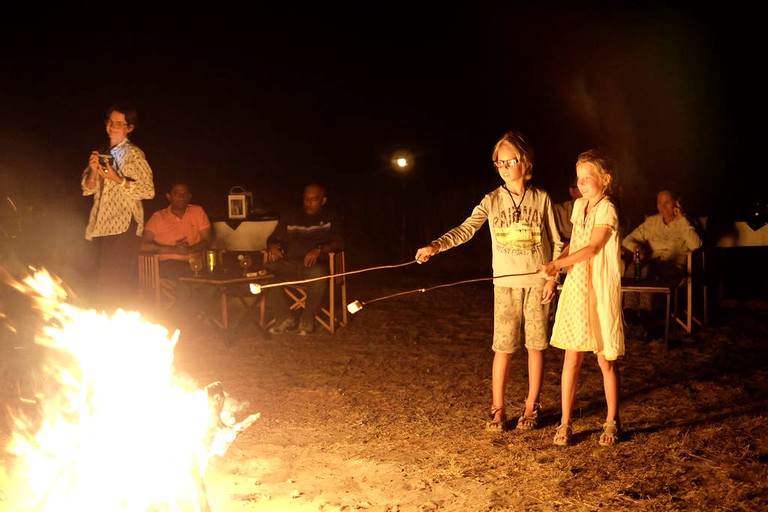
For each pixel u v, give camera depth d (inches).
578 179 190.5
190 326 326.0
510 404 225.1
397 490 163.6
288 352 291.9
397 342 306.3
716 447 183.8
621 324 185.9
